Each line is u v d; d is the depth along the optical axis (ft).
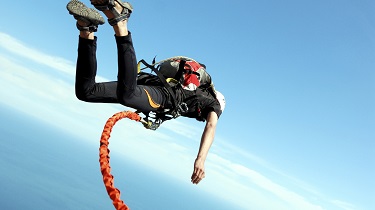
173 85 17.13
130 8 12.57
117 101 15.39
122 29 12.74
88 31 13.01
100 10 12.23
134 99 14.76
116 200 10.59
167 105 16.56
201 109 17.99
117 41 13.04
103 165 11.62
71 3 12.30
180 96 17.03
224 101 19.07
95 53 13.67
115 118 14.24
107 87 14.90
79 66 13.75
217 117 18.15
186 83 17.40
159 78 16.60
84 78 13.94
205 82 18.39
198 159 16.65
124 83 13.64
